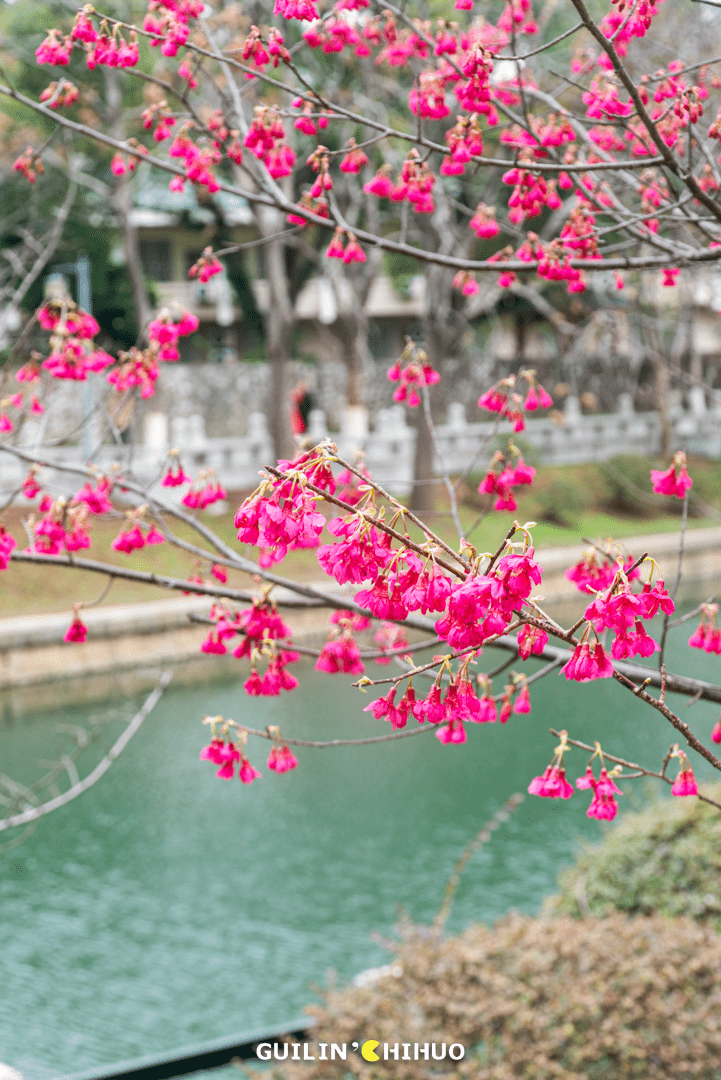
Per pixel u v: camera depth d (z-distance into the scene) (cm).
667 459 3434
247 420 3916
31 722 1861
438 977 606
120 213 2809
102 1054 870
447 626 232
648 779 1452
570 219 457
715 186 505
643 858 788
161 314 493
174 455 502
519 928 649
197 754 1683
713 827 780
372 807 1451
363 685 276
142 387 499
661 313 1948
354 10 466
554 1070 543
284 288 2792
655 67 770
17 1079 641
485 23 535
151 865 1288
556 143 469
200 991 988
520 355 3938
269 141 447
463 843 1328
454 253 2553
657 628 2266
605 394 3900
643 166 398
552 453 3506
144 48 2098
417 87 451
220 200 3123
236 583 2244
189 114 473
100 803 1493
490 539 2803
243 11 1734
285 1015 941
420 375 505
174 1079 507
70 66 2412
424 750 1698
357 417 3083
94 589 2236
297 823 1409
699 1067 539
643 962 598
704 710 1802
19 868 1282
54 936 1105
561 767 325
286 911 1158
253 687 423
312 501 240
